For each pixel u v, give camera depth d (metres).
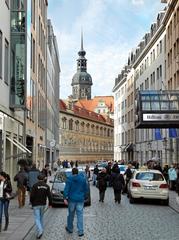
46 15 58.78
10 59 27.09
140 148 76.31
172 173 34.44
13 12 27.38
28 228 14.80
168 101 38.88
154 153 63.59
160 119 38.47
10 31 27.23
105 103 163.25
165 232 14.16
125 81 96.50
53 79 78.31
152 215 19.09
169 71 53.12
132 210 21.12
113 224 16.08
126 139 95.00
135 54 84.69
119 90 106.62
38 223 13.11
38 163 47.22
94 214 19.34
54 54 81.00
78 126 123.31
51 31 70.56
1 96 23.81
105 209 21.50
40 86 49.53
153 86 64.88
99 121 140.88
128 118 92.06
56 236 13.38
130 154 89.12
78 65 180.50
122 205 23.64
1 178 14.21
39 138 48.78
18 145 27.80
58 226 15.75
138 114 39.62
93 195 30.48
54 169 64.06
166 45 55.31
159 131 53.25
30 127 38.94
